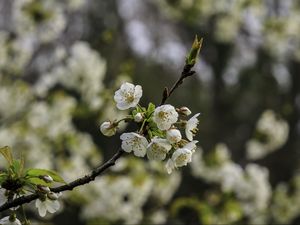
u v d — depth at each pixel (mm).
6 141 8398
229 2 13617
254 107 23891
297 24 13266
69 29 18828
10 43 9711
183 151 2955
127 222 8688
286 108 13336
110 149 16938
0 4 16625
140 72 20922
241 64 24062
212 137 23016
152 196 9516
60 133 8734
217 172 9578
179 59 23016
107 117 8750
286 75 23406
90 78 8641
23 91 8961
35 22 9117
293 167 21156
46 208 2984
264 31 13336
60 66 9055
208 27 21422
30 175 2953
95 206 8391
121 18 22234
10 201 2936
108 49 16078
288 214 10812
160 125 2910
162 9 14211
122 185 8422
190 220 10695
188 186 17312
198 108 23547
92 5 21344
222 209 8867
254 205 9234
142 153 2914
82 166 8859
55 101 8719
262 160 21156
